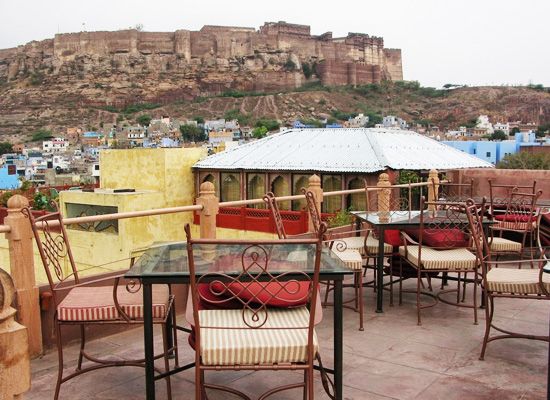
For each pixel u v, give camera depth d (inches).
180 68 6673.2
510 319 200.8
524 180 411.2
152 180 868.0
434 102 6555.1
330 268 118.8
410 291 217.2
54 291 135.3
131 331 197.6
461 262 191.2
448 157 833.5
